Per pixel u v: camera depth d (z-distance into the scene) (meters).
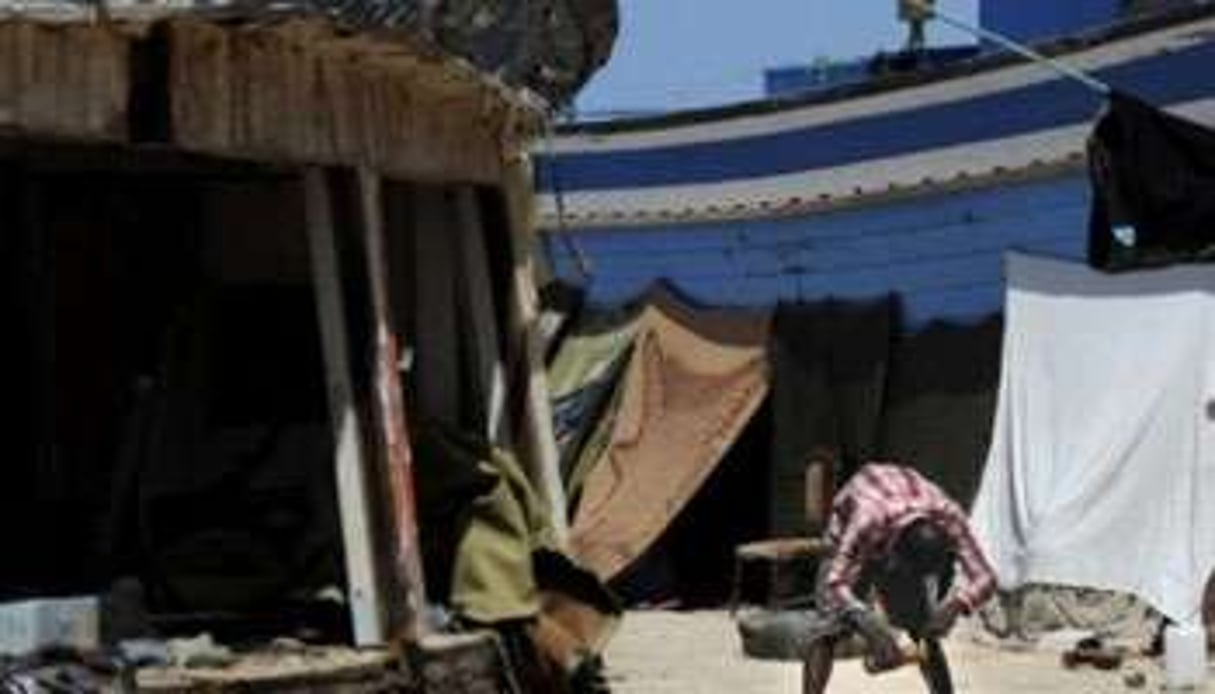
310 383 12.55
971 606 10.28
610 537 19.86
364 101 11.12
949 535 10.35
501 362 12.83
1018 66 18.17
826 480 11.77
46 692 9.26
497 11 11.36
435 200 12.76
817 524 12.17
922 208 19.53
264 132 10.48
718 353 20.84
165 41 10.05
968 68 18.62
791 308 20.45
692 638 17.33
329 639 10.77
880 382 19.55
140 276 12.67
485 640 10.87
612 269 22.22
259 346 12.60
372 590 10.57
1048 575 16.81
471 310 12.72
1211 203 13.66
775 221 20.92
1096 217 13.94
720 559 20.69
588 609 11.55
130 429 12.13
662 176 21.70
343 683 10.02
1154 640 15.88
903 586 10.31
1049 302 17.84
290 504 11.80
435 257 12.74
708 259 21.59
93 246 12.59
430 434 11.61
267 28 10.09
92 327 12.56
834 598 10.35
